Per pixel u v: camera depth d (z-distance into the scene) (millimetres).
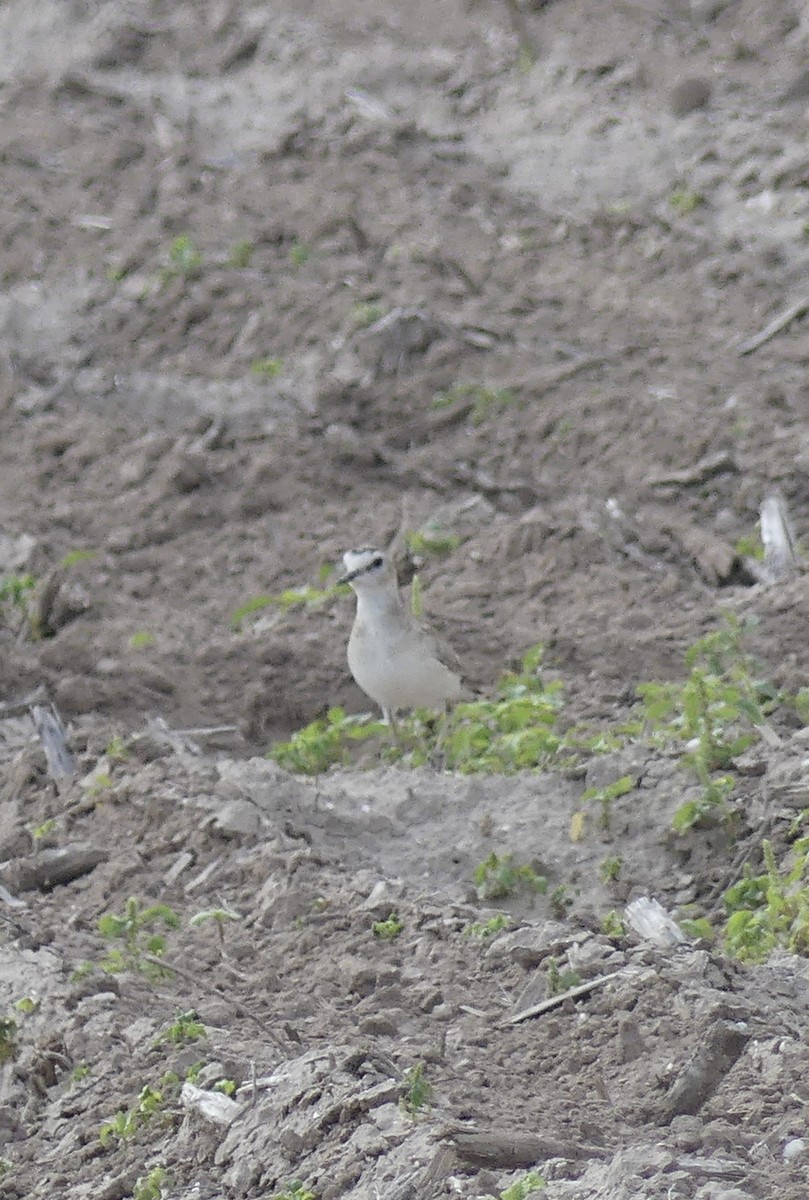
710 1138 7645
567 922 10086
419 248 21297
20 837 11680
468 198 22547
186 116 25828
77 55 28266
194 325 20609
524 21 26672
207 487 17750
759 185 21609
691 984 8797
